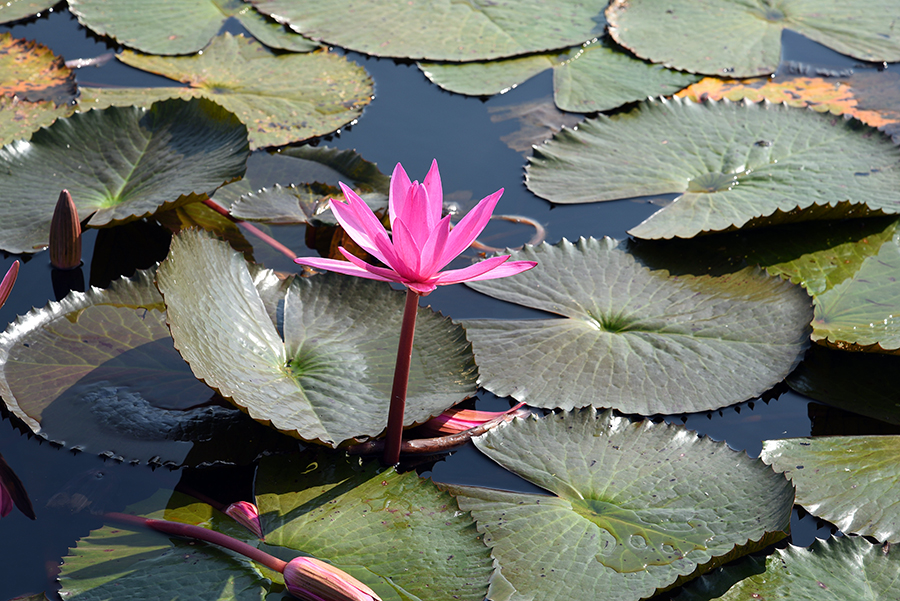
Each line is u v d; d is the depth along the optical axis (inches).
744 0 119.0
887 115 111.0
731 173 107.7
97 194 104.3
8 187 104.0
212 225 105.2
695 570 95.3
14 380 98.3
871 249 104.4
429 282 95.1
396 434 97.3
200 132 106.0
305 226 105.5
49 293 102.0
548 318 102.3
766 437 99.3
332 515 96.3
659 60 114.7
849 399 100.3
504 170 108.5
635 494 97.2
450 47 115.3
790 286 102.4
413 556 95.5
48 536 95.7
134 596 94.6
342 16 116.8
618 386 100.0
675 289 103.0
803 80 113.5
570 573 95.5
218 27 115.5
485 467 98.1
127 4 116.0
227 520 96.2
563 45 115.6
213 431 97.9
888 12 117.9
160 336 100.0
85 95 109.7
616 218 106.5
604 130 109.9
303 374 98.3
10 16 115.0
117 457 97.1
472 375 99.0
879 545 96.3
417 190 94.7
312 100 111.3
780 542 96.8
